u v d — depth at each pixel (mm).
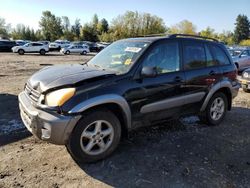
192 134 4988
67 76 3697
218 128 5402
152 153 4141
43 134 3443
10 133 4742
